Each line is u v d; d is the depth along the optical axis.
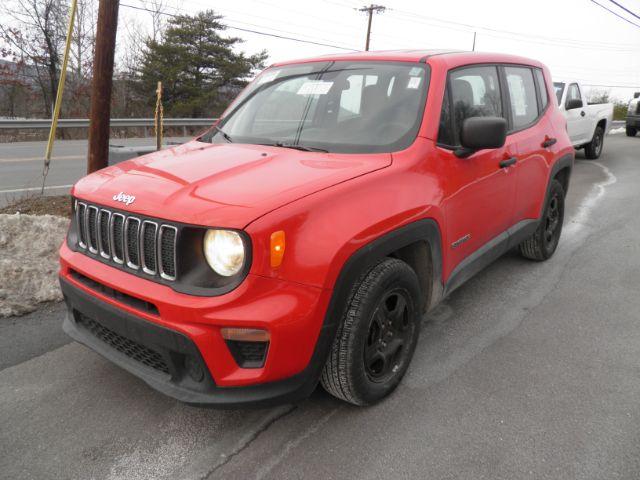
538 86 4.63
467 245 3.41
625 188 8.63
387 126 3.05
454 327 3.70
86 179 2.90
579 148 11.95
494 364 3.20
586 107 11.44
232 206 2.22
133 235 2.39
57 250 4.45
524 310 3.98
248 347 2.27
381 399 2.80
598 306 4.05
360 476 2.28
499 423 2.63
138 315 2.33
